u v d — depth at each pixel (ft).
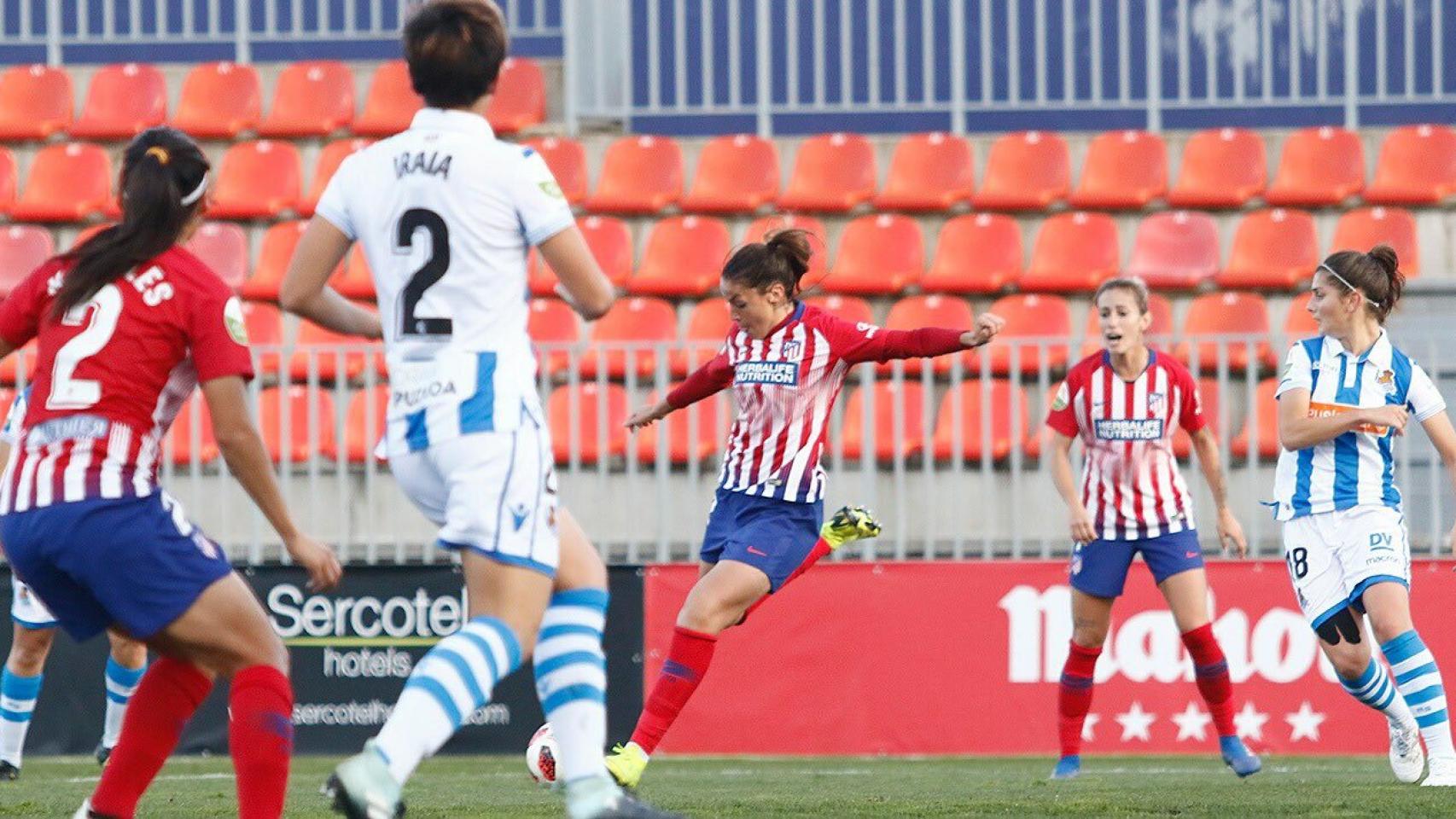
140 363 41.70
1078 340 109.19
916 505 114.32
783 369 64.54
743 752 104.12
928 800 65.46
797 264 65.26
